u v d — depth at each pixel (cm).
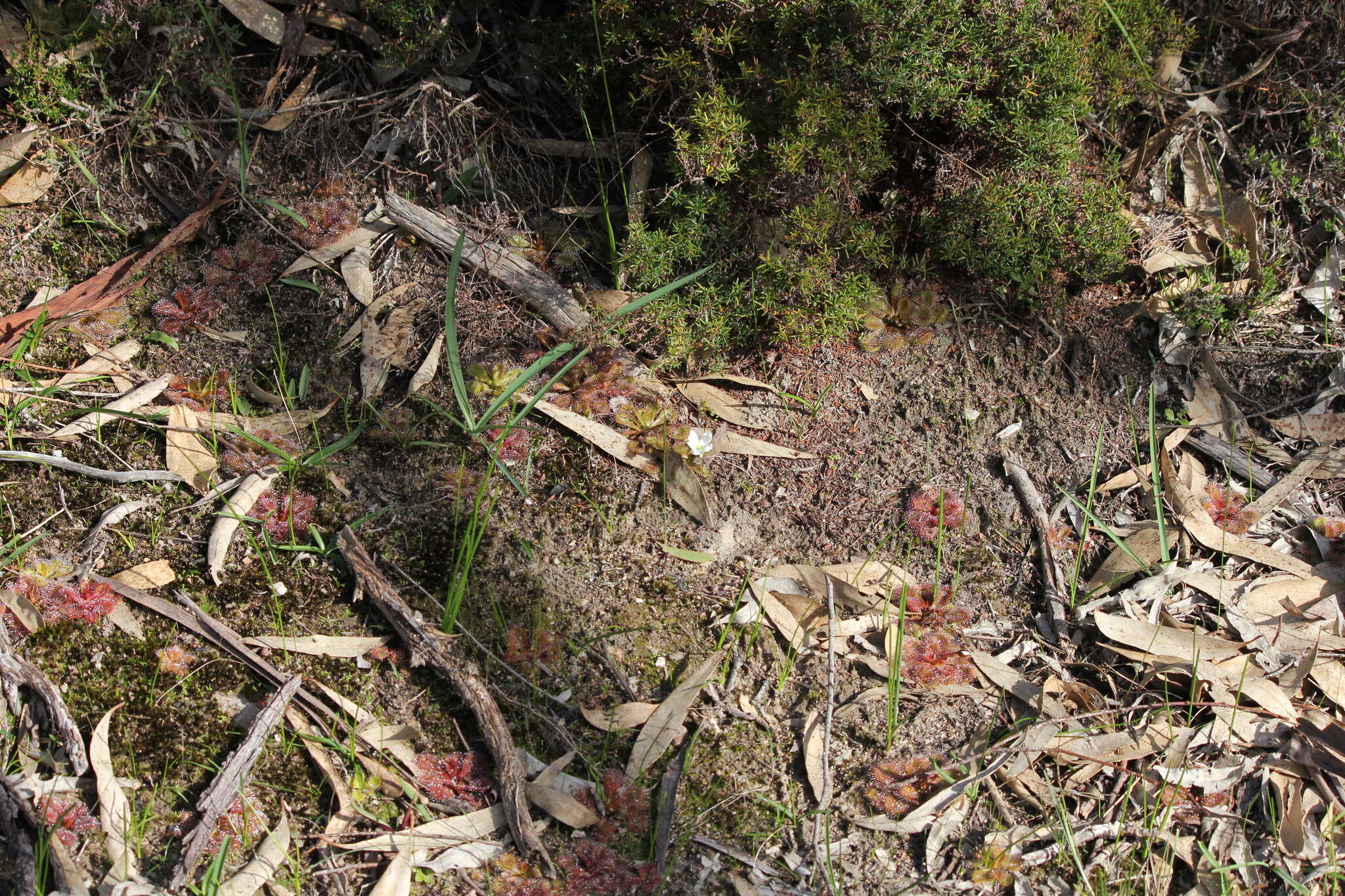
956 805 248
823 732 257
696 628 269
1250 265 334
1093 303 328
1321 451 310
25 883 212
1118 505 300
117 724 240
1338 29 350
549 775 244
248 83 329
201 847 222
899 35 275
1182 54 355
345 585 265
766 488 295
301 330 307
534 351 305
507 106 330
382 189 325
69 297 303
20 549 259
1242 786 256
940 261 325
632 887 230
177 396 291
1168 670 268
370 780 239
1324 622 280
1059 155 295
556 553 276
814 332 291
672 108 299
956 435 306
